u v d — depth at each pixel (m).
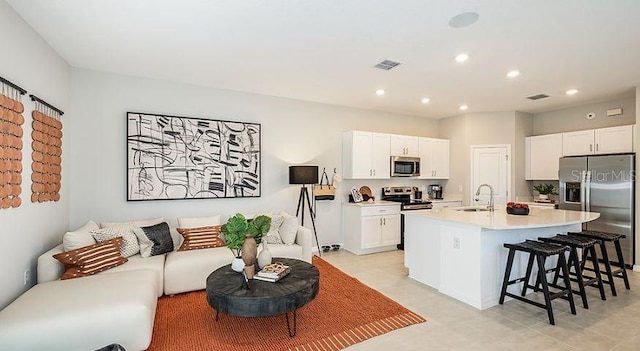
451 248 3.31
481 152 6.02
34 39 2.73
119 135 3.86
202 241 3.64
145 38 2.88
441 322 2.72
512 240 3.27
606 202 4.48
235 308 2.25
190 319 2.74
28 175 2.62
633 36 2.78
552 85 4.27
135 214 3.95
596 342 2.39
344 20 2.54
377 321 2.73
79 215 3.67
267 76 3.95
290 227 3.92
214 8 2.37
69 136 3.58
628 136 4.55
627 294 3.32
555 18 2.48
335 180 5.33
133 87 3.95
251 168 4.65
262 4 2.31
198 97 4.33
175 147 4.12
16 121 2.39
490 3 2.27
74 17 2.51
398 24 2.60
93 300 2.11
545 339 2.44
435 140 6.28
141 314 2.08
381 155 5.63
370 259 4.81
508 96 4.85
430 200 6.00
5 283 2.28
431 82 4.16
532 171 5.85
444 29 2.68
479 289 3.00
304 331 2.56
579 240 3.20
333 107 5.48
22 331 1.81
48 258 2.63
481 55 3.24
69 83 3.58
